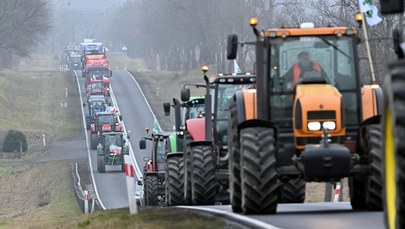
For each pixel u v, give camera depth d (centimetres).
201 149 4969
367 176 3356
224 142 5181
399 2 2444
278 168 3306
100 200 13700
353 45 3475
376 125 3294
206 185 4900
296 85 3438
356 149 3378
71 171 16725
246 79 5253
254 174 3209
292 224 2745
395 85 1596
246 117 3603
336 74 3462
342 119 3284
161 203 8238
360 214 3136
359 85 3456
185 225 2911
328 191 8838
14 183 17062
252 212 3250
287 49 3481
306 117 3281
